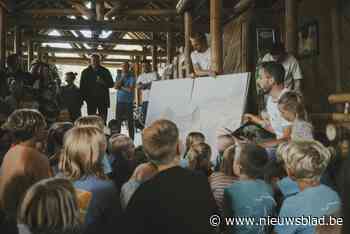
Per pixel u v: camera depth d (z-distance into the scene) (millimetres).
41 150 3848
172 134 2721
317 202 2791
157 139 2691
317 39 9016
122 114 12648
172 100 7984
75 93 11836
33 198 2162
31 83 10008
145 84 12195
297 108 4141
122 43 18672
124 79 12672
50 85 11039
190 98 7551
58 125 4805
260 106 6102
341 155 3973
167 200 2467
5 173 3383
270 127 4676
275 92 4641
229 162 3482
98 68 11586
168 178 2547
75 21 14812
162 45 18828
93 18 14914
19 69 10078
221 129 6695
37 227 2115
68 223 2146
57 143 4699
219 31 8203
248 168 3084
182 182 2543
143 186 2537
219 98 6941
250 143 3322
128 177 4555
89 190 2891
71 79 11930
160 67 20281
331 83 8547
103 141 3055
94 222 2816
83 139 2996
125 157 4660
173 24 15148
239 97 6609
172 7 15406
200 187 2564
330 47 8617
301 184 2920
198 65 8289
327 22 8719
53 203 2139
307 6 9516
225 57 14047
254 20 11953
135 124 13875
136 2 15109
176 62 12852
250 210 3002
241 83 6652
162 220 2428
